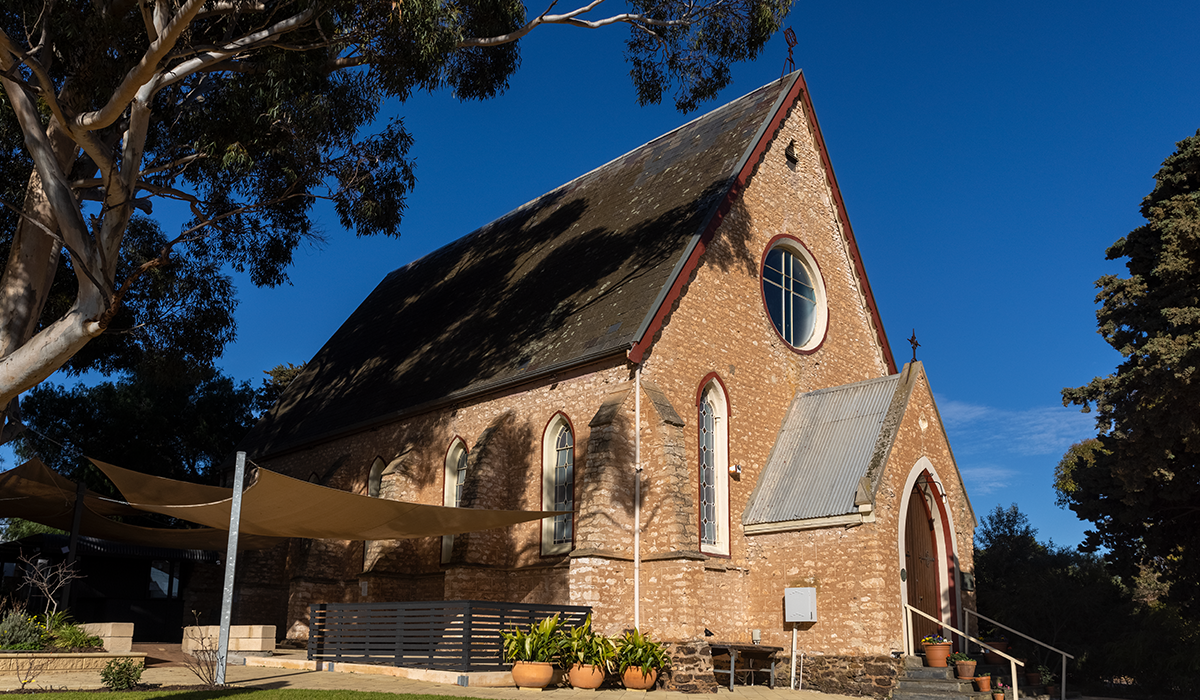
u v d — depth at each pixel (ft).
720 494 76.74
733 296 83.46
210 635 79.61
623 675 62.64
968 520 81.25
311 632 74.79
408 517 68.03
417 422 96.68
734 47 77.71
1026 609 101.86
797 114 98.17
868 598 67.21
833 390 84.43
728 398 79.71
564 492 77.41
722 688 68.54
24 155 86.94
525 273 103.86
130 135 64.18
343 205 81.15
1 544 115.14
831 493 72.59
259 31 60.44
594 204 107.45
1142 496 77.87
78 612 117.70
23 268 70.49
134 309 100.58
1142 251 78.54
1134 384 71.72
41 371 63.05
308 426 116.98
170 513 72.08
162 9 56.24
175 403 165.99
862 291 101.04
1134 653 94.38
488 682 60.80
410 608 67.36
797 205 95.20
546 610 66.03
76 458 157.28
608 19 73.41
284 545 115.14
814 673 68.90
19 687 54.03
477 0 69.36
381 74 64.95
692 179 93.20
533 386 82.12
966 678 65.51
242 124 67.15
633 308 76.84
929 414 79.92
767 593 74.13
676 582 65.62
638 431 71.10
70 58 63.72
